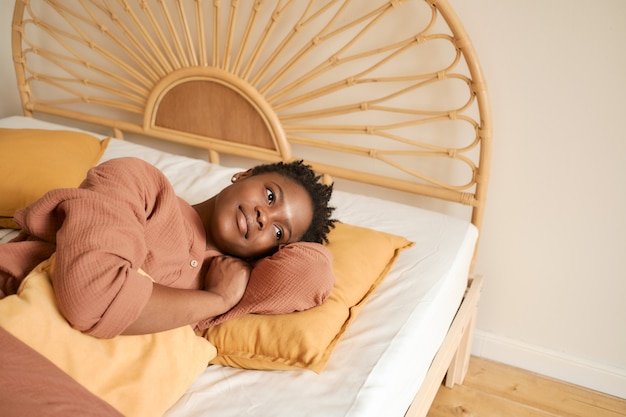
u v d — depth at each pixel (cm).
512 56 143
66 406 66
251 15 158
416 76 148
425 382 117
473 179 152
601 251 151
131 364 83
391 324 107
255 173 115
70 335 78
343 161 174
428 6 145
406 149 164
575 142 144
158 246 95
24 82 203
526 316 168
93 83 192
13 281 87
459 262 133
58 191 85
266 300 97
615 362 161
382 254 123
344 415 85
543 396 163
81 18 185
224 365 99
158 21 183
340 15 155
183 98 178
